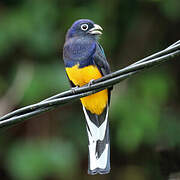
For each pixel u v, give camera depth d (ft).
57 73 42.14
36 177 41.24
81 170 48.06
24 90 41.57
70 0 43.39
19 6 42.63
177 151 34.37
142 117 41.91
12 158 42.04
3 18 41.88
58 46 43.14
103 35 44.06
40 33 42.27
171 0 43.37
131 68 21.66
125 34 46.70
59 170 41.83
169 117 45.37
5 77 44.45
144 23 47.01
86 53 27.63
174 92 47.55
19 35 41.60
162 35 47.93
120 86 43.14
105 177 50.14
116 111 41.96
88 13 43.39
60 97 22.17
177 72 48.08
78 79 27.96
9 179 47.16
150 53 47.32
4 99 42.96
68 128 46.29
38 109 21.85
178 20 47.03
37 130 46.03
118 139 42.14
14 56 43.98
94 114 28.04
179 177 32.65
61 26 43.24
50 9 42.55
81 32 29.27
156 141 43.21
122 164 51.16
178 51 21.35
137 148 47.67
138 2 46.03
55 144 43.83
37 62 43.39
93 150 26.91
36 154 42.04
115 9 44.65
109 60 46.11
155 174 48.88
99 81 22.31
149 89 43.52
